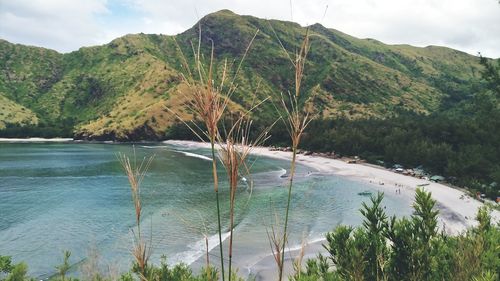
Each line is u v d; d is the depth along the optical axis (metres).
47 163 108.31
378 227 6.08
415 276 5.38
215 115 2.29
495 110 51.03
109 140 195.12
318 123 144.88
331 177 87.62
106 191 70.06
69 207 58.00
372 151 116.00
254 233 43.56
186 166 104.00
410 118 145.50
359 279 5.21
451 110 191.50
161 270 8.02
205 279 6.81
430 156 89.62
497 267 4.98
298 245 38.31
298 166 105.88
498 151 66.38
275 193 67.19
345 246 5.97
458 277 4.86
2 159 116.94
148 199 62.97
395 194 69.31
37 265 35.41
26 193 67.88
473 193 63.38
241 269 33.38
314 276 5.04
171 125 196.88
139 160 113.50
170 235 43.00
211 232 44.38
